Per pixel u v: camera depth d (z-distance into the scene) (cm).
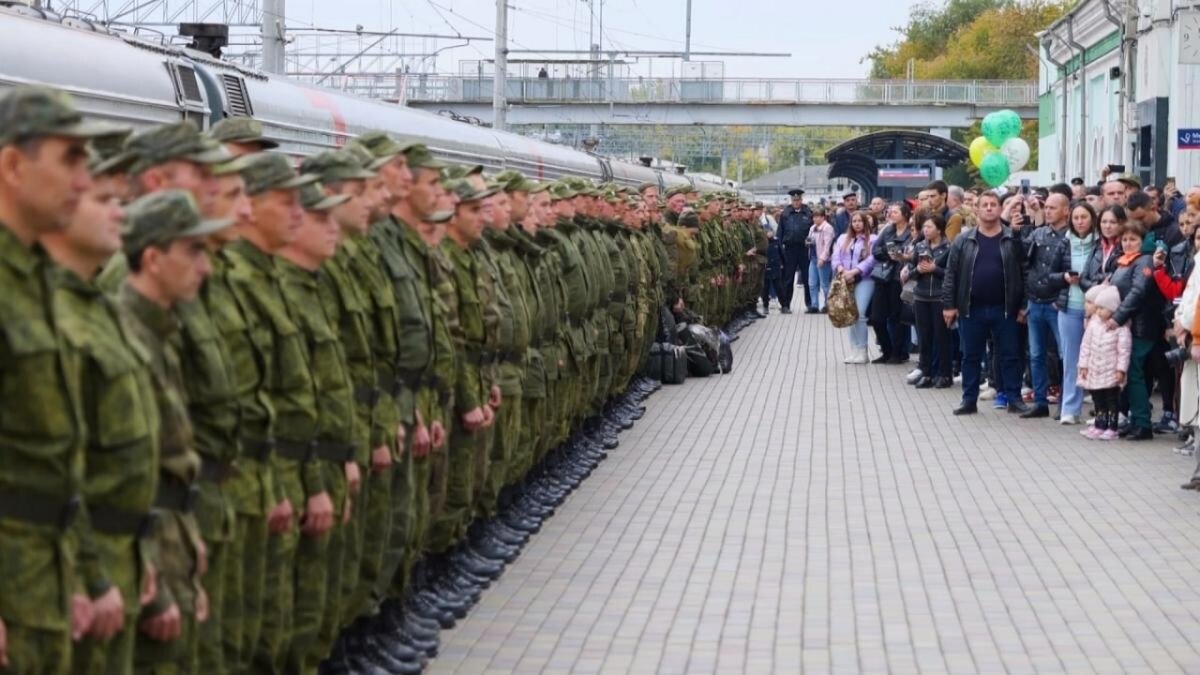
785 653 867
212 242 611
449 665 845
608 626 922
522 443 1132
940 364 2091
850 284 2369
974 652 868
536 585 1019
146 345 539
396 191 827
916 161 4675
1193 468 1430
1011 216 1791
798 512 1252
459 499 943
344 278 755
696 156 9981
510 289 1062
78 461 484
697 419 1784
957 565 1070
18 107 464
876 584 1020
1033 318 1744
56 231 478
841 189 8375
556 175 2606
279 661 689
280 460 674
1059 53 4831
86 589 493
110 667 512
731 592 1000
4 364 471
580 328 1301
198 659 598
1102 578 1032
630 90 6456
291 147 1238
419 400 832
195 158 589
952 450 1558
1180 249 1549
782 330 3080
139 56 973
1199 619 933
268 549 666
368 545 779
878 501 1298
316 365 698
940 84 6538
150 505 518
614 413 1683
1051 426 1709
